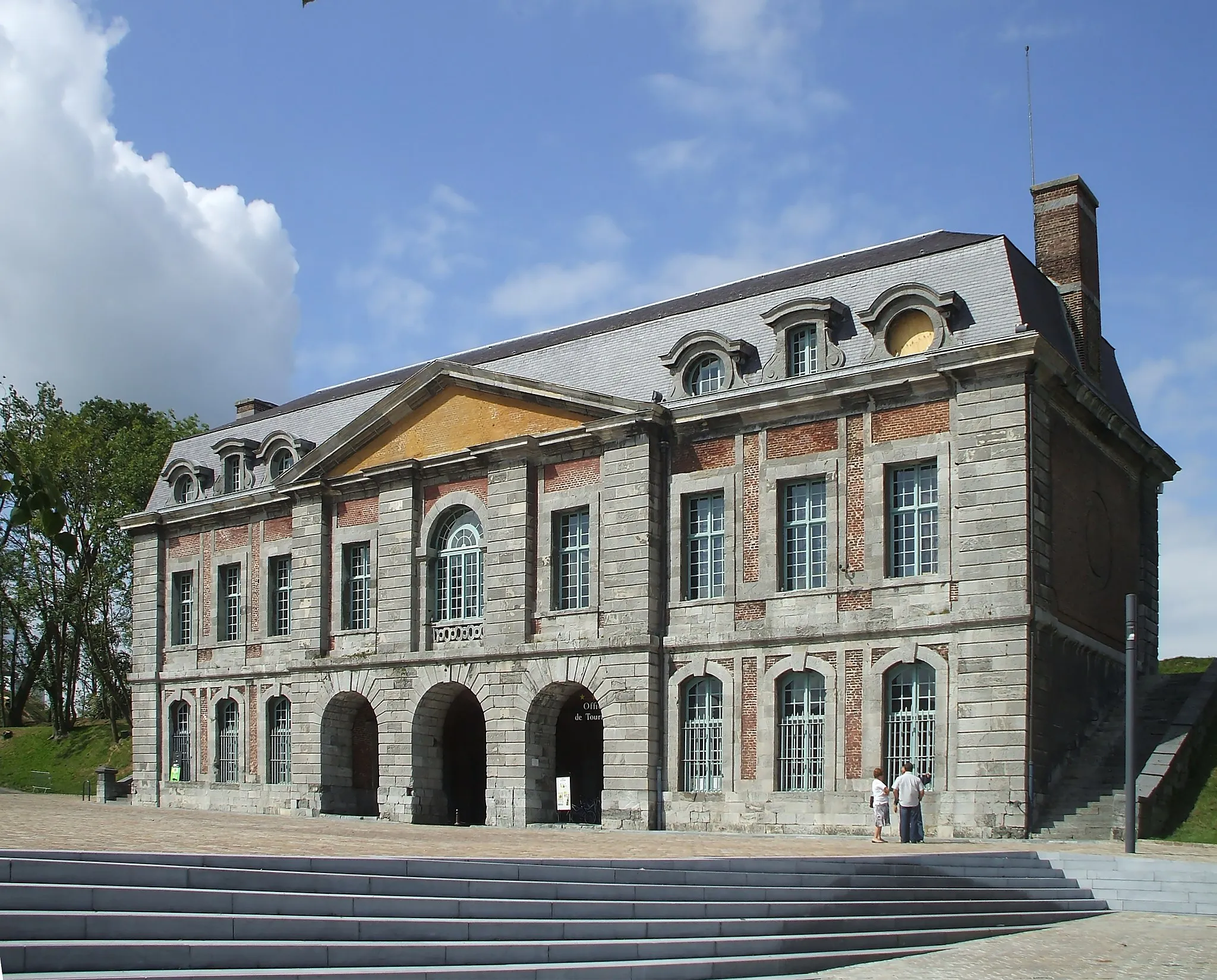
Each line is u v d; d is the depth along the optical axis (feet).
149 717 171.01
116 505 212.23
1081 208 125.90
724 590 119.85
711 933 61.82
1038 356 104.58
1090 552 117.60
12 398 214.90
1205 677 121.29
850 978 58.49
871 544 111.86
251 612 161.07
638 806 119.65
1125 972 59.41
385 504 143.95
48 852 50.93
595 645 124.26
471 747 147.13
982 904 75.00
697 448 123.24
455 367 137.80
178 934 47.98
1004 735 102.42
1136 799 93.45
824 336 116.78
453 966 52.01
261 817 136.15
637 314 148.77
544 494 131.75
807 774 113.60
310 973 47.14
